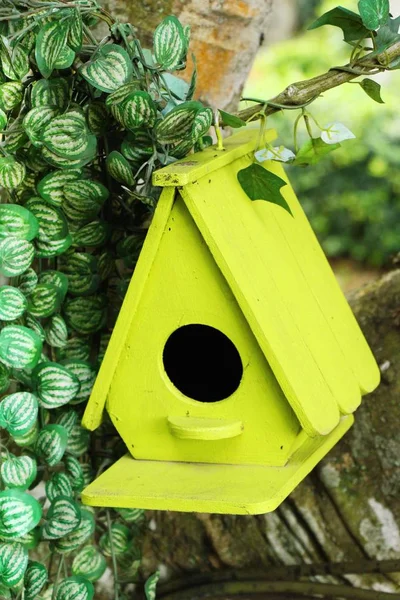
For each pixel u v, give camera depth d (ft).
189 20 3.80
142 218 3.56
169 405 3.26
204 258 3.15
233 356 3.64
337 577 4.02
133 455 3.32
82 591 3.50
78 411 3.60
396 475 3.99
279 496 3.08
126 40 3.33
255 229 3.30
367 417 4.05
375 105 8.42
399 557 3.96
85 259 3.52
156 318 3.22
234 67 3.93
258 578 4.05
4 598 3.44
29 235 3.32
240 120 3.31
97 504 3.12
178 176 3.06
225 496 3.08
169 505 3.08
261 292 3.15
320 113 8.41
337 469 4.04
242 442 3.24
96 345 3.64
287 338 3.17
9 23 3.24
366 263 8.14
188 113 3.27
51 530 3.43
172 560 4.13
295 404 3.10
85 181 3.40
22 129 3.31
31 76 3.35
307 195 8.27
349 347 3.50
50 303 3.43
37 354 3.34
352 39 3.35
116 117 3.33
